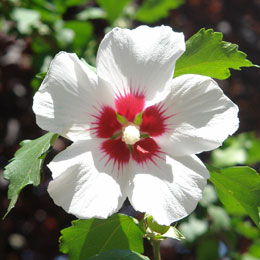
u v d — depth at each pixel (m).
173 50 0.30
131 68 0.30
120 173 0.30
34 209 0.61
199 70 0.33
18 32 0.51
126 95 0.31
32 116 0.60
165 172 0.30
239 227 0.51
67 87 0.29
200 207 0.47
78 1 0.53
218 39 0.33
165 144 0.30
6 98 0.60
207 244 0.50
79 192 0.29
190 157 0.30
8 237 0.61
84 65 0.30
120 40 0.30
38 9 0.52
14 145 0.59
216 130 0.30
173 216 0.29
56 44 0.51
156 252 0.31
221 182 0.33
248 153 0.53
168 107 0.31
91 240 0.33
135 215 0.57
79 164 0.29
